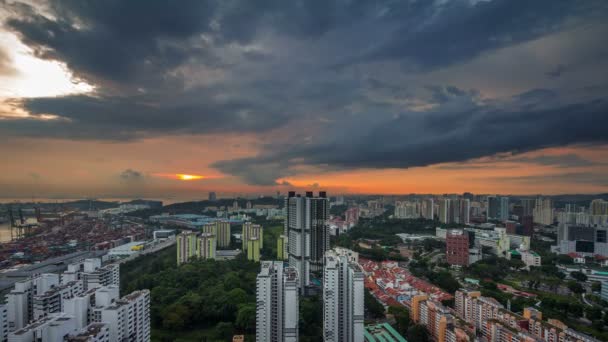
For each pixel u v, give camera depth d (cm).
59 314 19400
